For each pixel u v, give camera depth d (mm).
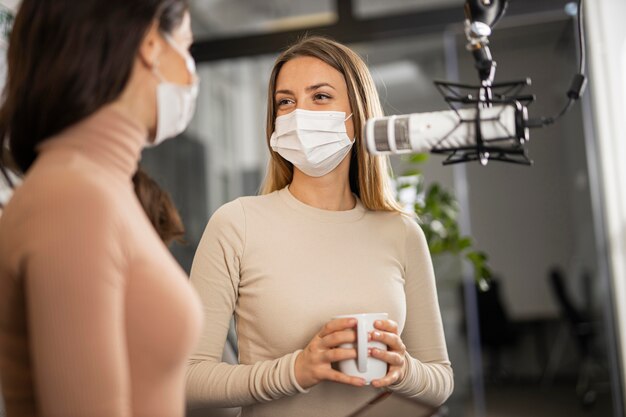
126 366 772
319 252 1378
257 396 1251
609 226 3494
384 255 1424
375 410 988
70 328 701
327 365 1188
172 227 1046
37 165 780
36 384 720
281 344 1316
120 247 756
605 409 3738
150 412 799
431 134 961
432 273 1501
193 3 3732
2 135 821
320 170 1409
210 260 1363
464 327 3768
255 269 1354
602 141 3520
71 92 776
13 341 793
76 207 729
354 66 1441
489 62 1096
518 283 3912
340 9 3584
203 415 1439
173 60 873
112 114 819
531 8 3494
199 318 840
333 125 1374
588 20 3520
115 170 816
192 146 3742
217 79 3779
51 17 782
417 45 3979
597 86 3531
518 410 3820
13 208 754
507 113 931
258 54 3662
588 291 3787
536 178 3859
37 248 709
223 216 1396
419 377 1318
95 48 785
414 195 2885
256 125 3742
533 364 3914
